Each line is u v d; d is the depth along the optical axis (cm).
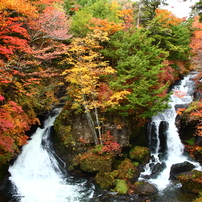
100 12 1633
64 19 1173
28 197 881
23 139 1009
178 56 1744
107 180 963
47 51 1284
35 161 1100
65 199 867
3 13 858
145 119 1291
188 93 1708
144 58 1149
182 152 1256
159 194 891
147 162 1158
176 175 1031
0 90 963
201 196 819
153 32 1688
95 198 873
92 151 1132
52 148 1209
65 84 1464
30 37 1101
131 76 1068
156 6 1748
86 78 1070
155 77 1130
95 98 1228
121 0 2759
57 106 1538
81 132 1223
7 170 1004
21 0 867
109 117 1246
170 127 1338
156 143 1308
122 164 1116
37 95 1187
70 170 1110
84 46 1280
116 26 1262
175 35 1698
